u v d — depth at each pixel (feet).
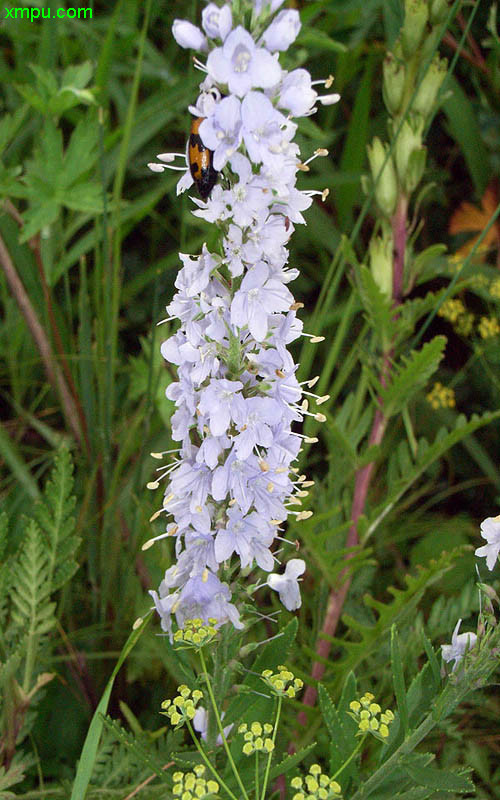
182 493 1.08
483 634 1.12
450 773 1.13
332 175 2.08
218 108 1.00
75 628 1.70
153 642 1.55
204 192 1.04
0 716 1.35
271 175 1.02
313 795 1.10
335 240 2.13
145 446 1.66
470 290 2.19
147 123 2.02
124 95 2.11
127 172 2.18
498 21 2.20
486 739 1.51
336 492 1.55
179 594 1.12
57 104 1.59
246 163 1.01
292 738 1.40
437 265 1.95
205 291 1.05
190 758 1.18
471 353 2.22
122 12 2.13
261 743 1.11
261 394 1.07
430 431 2.06
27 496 1.72
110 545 1.64
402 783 1.18
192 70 1.98
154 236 2.27
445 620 1.43
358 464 1.47
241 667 1.14
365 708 1.14
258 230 1.03
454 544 1.83
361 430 1.51
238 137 1.00
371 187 1.46
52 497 1.40
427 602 1.73
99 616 1.68
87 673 1.57
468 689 1.11
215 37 1.02
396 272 1.46
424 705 1.15
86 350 1.66
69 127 2.24
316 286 2.25
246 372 1.07
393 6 1.53
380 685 1.46
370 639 1.38
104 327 1.87
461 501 2.09
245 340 1.06
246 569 1.11
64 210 2.08
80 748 1.56
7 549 1.65
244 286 1.03
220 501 1.09
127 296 2.06
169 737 1.36
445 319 2.24
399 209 1.45
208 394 1.04
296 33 1.02
